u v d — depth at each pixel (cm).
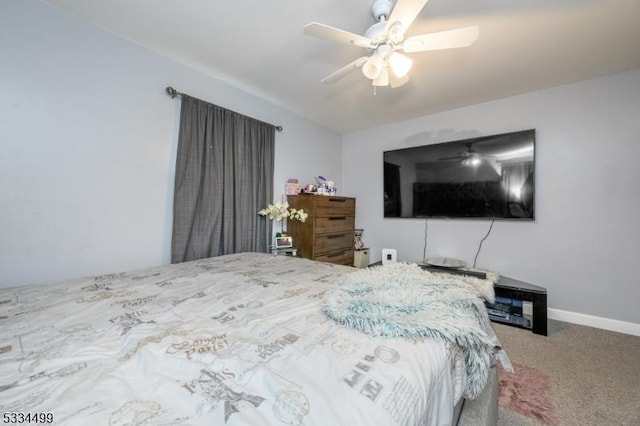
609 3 143
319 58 202
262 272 159
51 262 152
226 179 231
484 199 272
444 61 200
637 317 208
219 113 227
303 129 325
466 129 288
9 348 70
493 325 227
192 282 135
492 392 107
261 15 157
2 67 137
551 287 242
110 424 44
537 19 155
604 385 148
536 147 249
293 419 46
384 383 56
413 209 320
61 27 154
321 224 285
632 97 210
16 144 141
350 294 103
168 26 168
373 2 144
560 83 233
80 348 70
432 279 123
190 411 48
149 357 66
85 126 163
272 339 75
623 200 213
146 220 190
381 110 301
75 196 160
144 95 188
